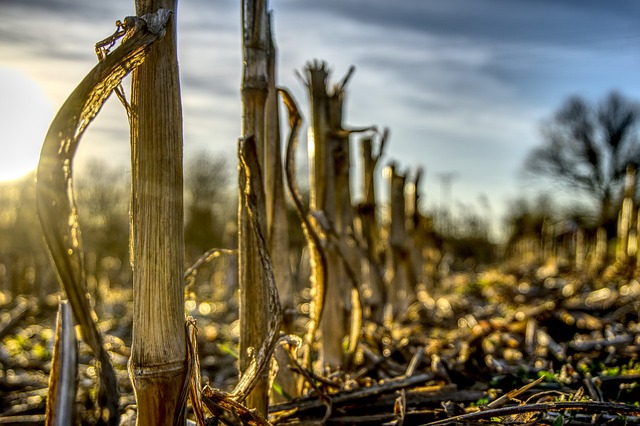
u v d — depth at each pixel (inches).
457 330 245.0
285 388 125.6
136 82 77.7
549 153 1806.1
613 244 776.9
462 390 132.0
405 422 114.3
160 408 78.0
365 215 224.5
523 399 124.2
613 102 1743.4
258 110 103.5
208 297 527.5
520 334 205.0
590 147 1740.9
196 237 1424.7
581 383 135.1
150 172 76.9
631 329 214.2
